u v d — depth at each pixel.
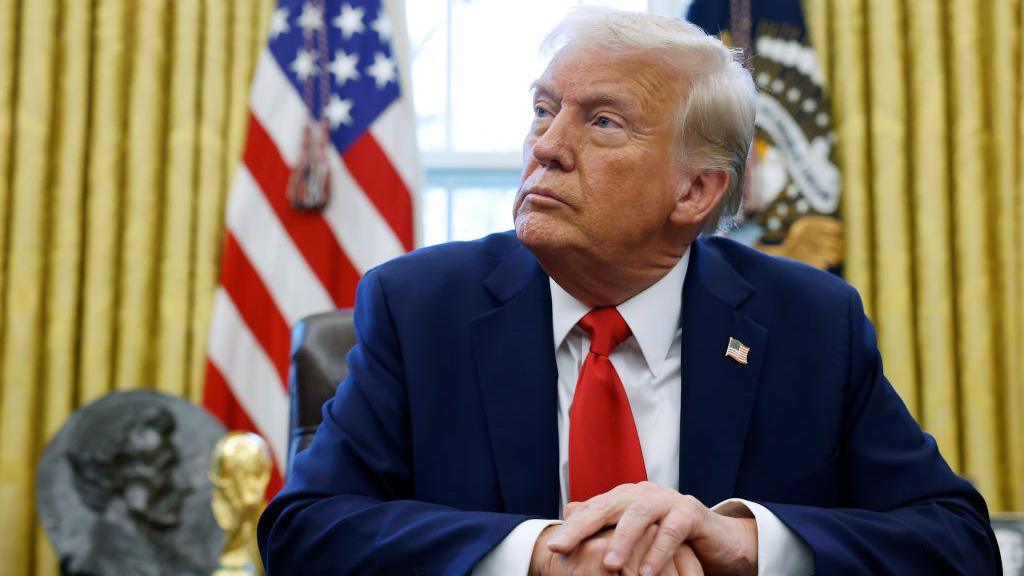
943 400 3.23
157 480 2.93
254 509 1.31
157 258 3.28
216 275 3.27
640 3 3.60
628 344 1.36
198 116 3.31
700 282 1.38
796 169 3.25
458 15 3.73
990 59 3.33
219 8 3.33
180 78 3.31
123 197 3.29
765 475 1.31
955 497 1.30
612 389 1.29
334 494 1.25
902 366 3.25
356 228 3.22
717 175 1.32
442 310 1.37
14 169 3.25
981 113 3.32
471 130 3.69
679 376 1.36
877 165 3.30
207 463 2.96
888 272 3.26
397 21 3.37
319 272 3.20
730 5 3.29
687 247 1.36
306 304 3.18
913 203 3.31
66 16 3.30
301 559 1.19
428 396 1.31
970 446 3.21
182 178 3.28
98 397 3.21
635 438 1.27
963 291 3.26
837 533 1.16
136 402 2.99
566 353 1.36
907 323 3.26
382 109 3.28
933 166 3.30
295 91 3.27
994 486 3.19
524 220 1.26
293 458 1.51
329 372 1.54
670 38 1.28
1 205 3.24
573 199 1.24
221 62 3.32
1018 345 3.23
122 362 3.23
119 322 3.25
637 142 1.25
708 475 1.29
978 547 1.25
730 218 1.41
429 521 1.16
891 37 3.33
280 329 3.17
